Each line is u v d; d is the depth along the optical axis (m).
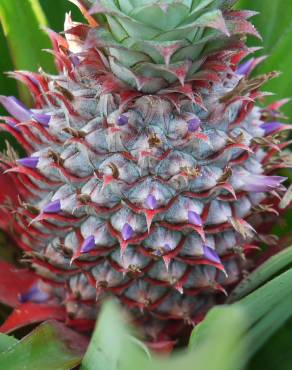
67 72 0.41
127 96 0.39
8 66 0.49
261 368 0.45
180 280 0.42
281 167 0.44
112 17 0.38
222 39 0.39
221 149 0.40
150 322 0.44
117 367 0.36
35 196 0.44
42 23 0.47
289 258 0.40
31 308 0.45
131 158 0.39
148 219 0.39
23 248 0.45
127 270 0.41
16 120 0.44
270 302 0.39
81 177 0.41
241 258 0.44
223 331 0.31
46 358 0.40
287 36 0.49
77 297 0.43
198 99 0.39
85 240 0.41
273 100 0.50
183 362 0.32
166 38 0.38
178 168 0.39
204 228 0.41
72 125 0.41
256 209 0.43
